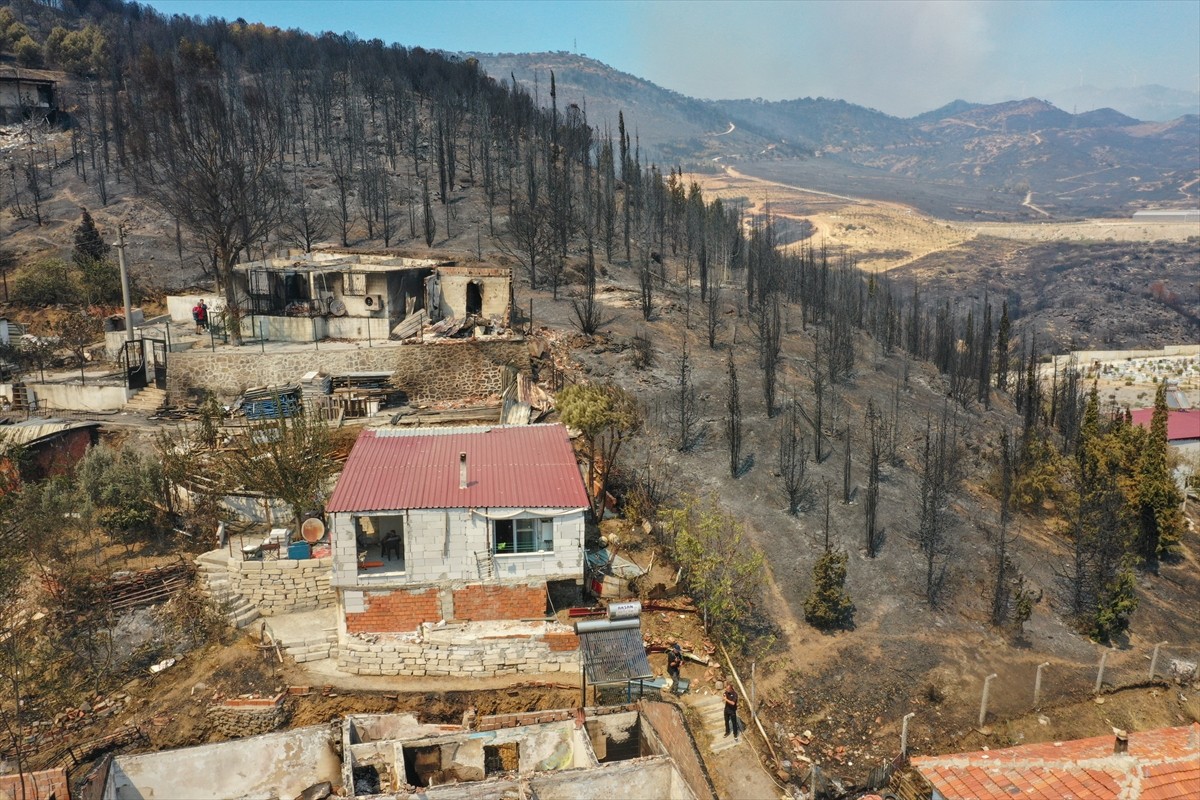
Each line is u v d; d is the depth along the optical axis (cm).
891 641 3847
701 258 8212
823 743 3247
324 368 5038
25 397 5150
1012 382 9719
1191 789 2275
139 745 2841
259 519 3881
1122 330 18988
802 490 4766
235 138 8938
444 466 3459
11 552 3312
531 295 7375
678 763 2498
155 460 3972
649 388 5678
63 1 19025
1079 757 2425
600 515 4072
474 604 3256
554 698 3045
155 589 3481
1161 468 5350
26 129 12619
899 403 6494
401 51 17450
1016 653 3956
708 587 3509
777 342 6744
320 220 9656
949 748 3325
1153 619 4600
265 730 2919
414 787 2338
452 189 10825
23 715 2939
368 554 3394
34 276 7619
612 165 11556
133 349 5359
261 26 19025
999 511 5303
